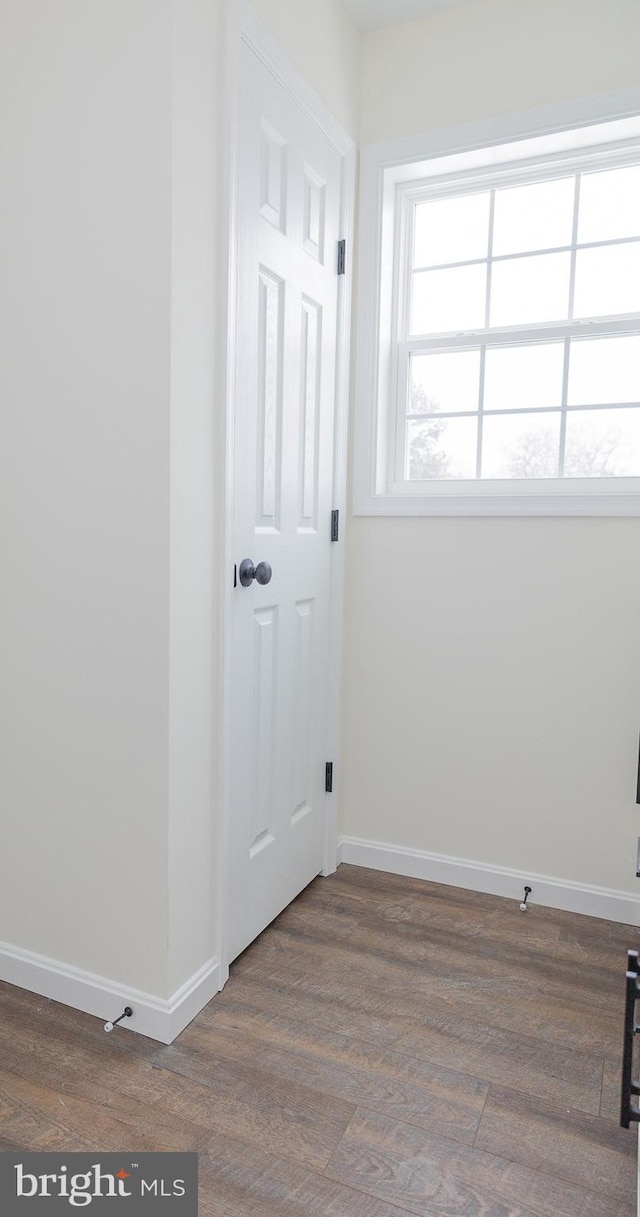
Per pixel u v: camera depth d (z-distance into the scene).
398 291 2.37
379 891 2.25
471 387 2.30
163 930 1.50
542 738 2.15
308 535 2.10
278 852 2.03
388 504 2.30
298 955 1.87
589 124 1.98
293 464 1.98
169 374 1.39
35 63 1.49
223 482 1.58
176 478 1.43
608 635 2.06
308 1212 1.15
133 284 1.41
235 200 1.56
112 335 1.45
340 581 2.31
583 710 2.10
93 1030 1.55
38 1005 1.64
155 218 1.38
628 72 1.94
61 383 1.52
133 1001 1.55
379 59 2.24
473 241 2.30
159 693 1.46
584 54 1.99
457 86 2.14
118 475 1.47
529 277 2.22
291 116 1.84
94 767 1.56
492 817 2.24
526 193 2.22
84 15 1.42
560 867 2.16
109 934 1.57
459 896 2.22
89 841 1.58
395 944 1.94
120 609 1.49
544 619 2.13
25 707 1.64
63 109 1.46
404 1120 1.33
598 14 1.96
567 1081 1.45
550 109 2.02
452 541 2.22
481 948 1.93
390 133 2.24
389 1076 1.44
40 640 1.60
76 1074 1.42
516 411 2.24
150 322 1.40
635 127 1.98
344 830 2.45
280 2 1.75
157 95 1.36
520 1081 1.44
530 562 2.13
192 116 1.41
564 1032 1.59
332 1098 1.38
